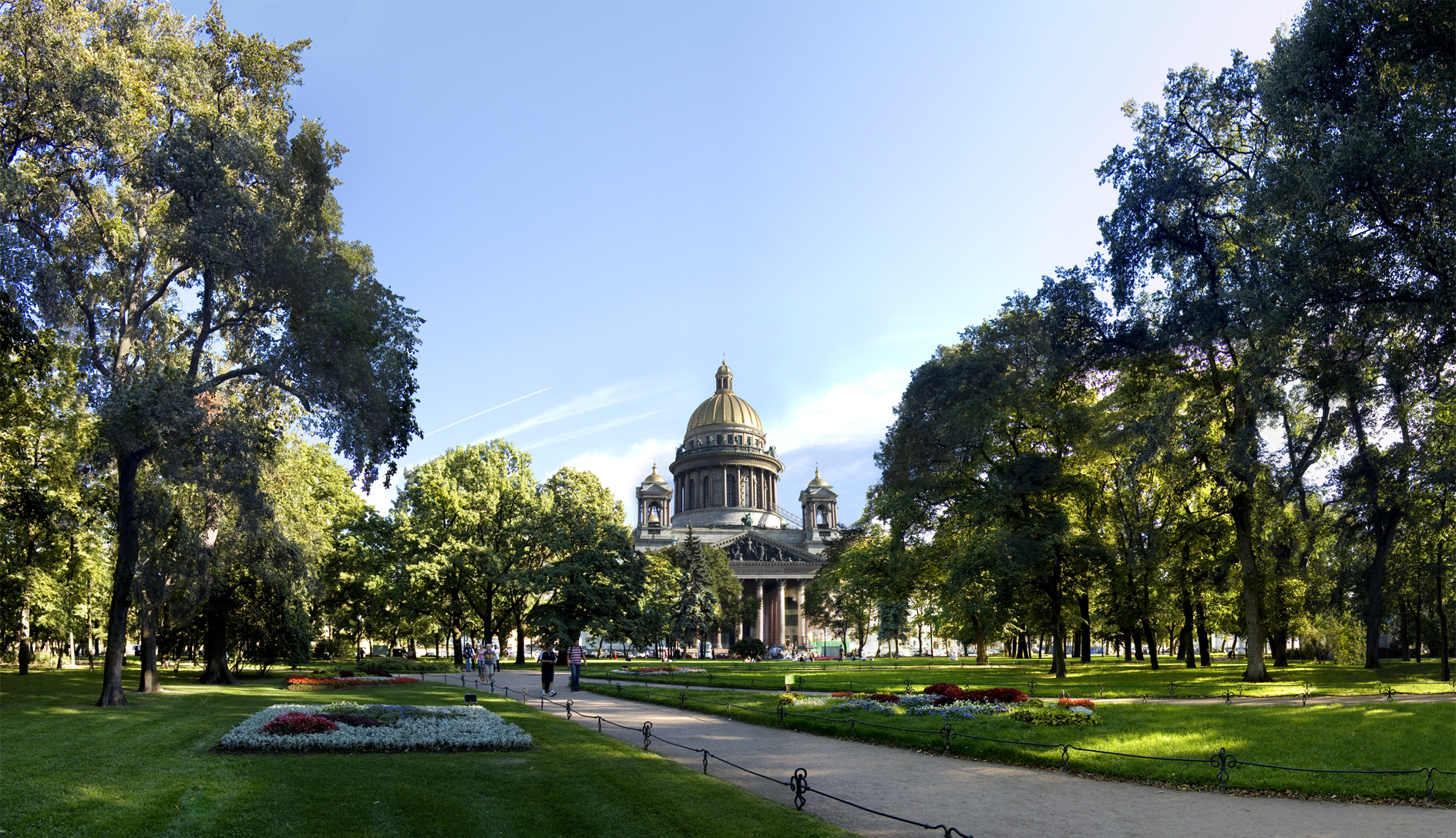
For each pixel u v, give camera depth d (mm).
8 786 14891
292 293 31562
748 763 20312
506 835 13203
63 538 50219
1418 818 15164
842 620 127875
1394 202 29125
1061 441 52281
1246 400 40594
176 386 29438
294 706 25859
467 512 78750
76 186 30391
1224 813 15445
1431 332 29516
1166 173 39375
